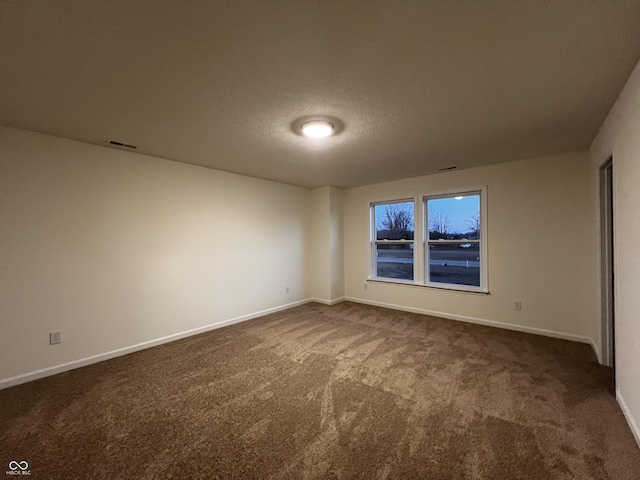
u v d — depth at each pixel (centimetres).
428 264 465
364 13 125
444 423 191
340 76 175
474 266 421
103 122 238
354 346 327
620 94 196
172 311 354
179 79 176
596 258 296
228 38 139
